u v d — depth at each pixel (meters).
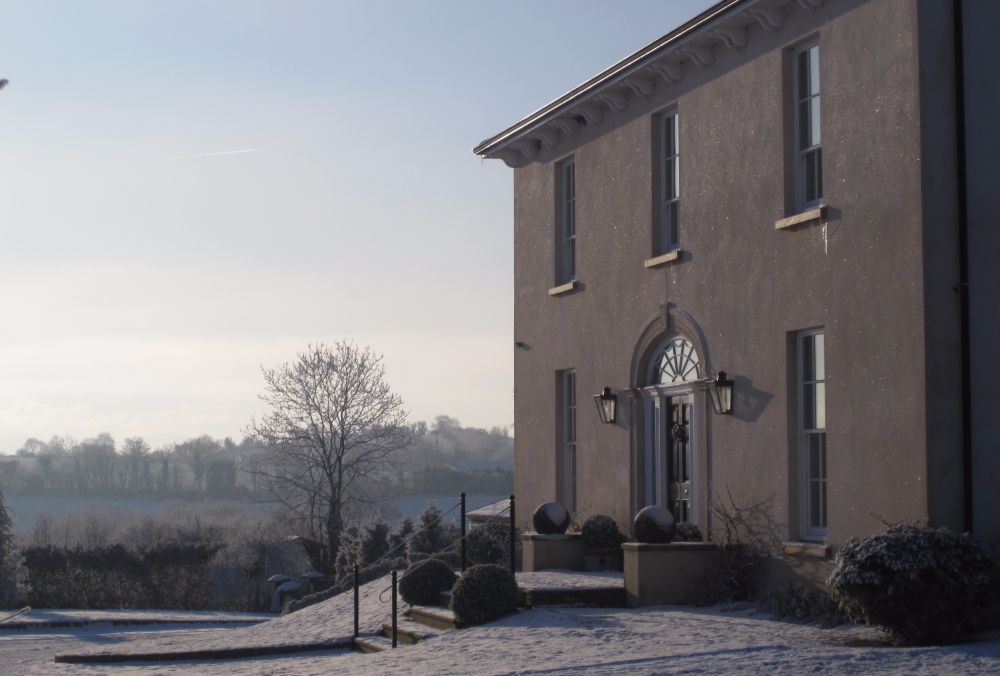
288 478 50.19
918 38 13.33
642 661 11.40
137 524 64.69
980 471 13.12
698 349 16.97
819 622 13.67
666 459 17.92
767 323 15.59
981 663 10.54
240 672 14.32
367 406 51.00
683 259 17.41
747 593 15.57
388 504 57.16
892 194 13.59
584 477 19.94
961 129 13.34
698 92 17.19
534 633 13.80
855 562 12.08
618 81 18.38
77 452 105.19
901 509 13.30
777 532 15.24
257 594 41.62
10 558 34.81
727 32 16.17
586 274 20.02
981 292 13.30
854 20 14.27
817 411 14.97
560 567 18.47
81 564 39.75
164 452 105.88
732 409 16.19
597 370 19.64
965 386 13.12
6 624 29.89
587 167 20.09
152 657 16.95
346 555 34.75
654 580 15.73
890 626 11.98
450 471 82.00
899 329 13.41
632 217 18.72
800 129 15.45
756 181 15.91
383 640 16.28
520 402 22.22
